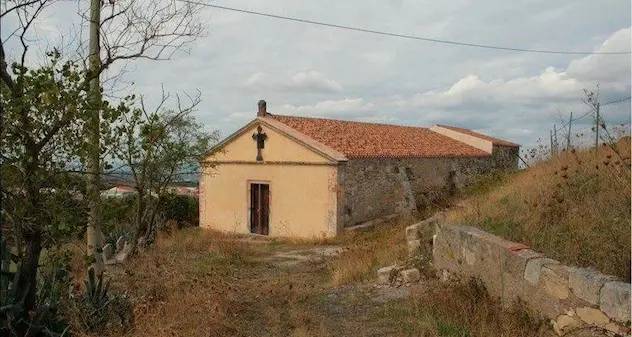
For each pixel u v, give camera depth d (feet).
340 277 30.01
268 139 60.90
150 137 28.63
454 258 23.90
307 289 27.63
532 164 39.75
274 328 20.49
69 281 21.57
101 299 22.03
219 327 20.13
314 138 59.21
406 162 66.80
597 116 25.16
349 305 23.36
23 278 17.90
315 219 56.18
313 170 56.59
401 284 26.02
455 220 26.53
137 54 22.90
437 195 69.97
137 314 20.89
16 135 16.31
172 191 42.52
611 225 17.76
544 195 23.36
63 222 17.38
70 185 17.95
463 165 81.00
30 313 16.85
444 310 19.08
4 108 15.71
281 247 50.21
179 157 38.42
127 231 45.47
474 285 20.65
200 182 68.23
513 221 22.27
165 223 59.72
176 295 23.44
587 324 14.40
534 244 18.98
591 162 26.22
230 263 38.11
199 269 31.63
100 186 19.93
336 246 48.98
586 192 22.12
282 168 59.62
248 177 63.10
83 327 19.95
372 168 60.34
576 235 17.62
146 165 32.58
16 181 16.67
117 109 19.44
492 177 66.28
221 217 66.03
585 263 15.94
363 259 33.27
